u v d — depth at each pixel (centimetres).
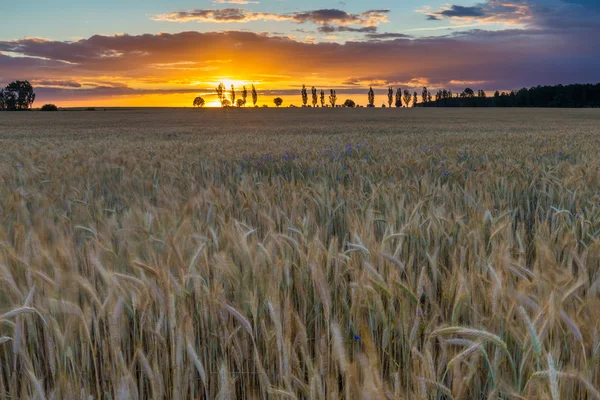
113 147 1490
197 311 242
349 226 370
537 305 196
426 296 256
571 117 5447
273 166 911
